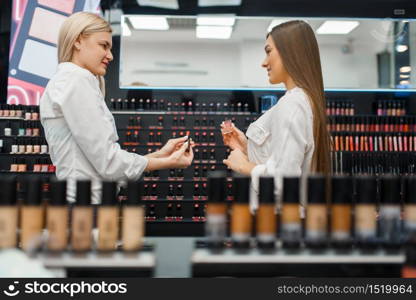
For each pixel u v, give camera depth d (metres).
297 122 1.24
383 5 4.14
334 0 4.14
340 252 0.82
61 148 1.35
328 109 3.93
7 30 4.01
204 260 0.82
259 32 4.13
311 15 4.14
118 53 4.07
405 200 0.84
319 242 0.82
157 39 4.10
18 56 3.97
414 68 4.14
